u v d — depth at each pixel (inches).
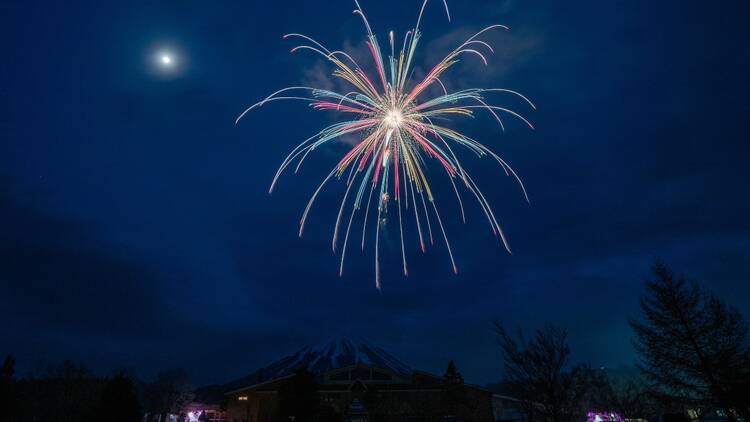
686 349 918.4
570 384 663.1
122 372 1136.2
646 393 952.9
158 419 2145.7
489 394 1627.7
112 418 1066.1
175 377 2304.4
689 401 911.0
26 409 1380.4
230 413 1930.4
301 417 1347.2
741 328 900.0
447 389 1609.3
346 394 1792.6
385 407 1633.9
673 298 943.0
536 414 674.8
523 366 671.8
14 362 1444.4
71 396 1434.5
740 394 852.0
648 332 964.0
